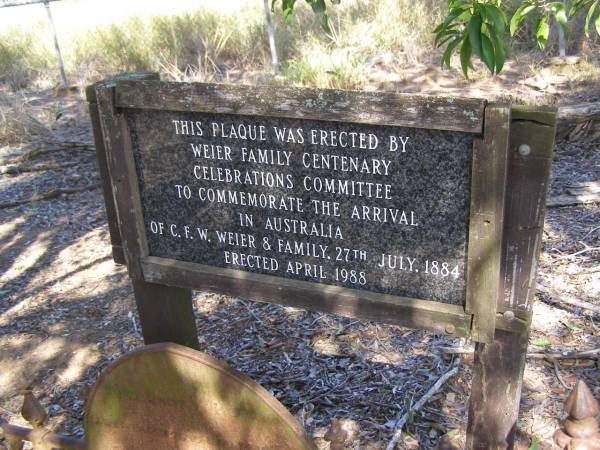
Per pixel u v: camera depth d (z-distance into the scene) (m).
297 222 2.58
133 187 2.83
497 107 2.05
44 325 4.83
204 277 2.83
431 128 2.17
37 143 8.66
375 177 2.36
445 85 8.55
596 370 3.65
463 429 3.31
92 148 8.47
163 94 2.59
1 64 12.33
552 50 9.04
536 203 2.15
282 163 2.51
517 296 2.28
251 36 11.40
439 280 2.39
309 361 4.01
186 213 2.80
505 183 2.13
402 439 3.28
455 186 2.24
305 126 2.41
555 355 3.74
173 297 3.15
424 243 2.36
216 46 11.38
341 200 2.46
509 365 2.42
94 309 4.99
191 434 2.39
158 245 2.93
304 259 2.62
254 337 4.34
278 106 2.39
